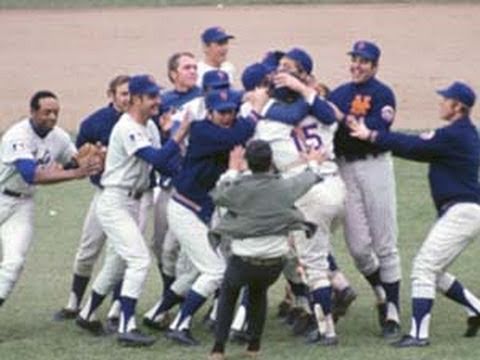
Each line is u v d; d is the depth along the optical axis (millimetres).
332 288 30234
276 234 26531
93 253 31422
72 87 74188
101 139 30969
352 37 89375
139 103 29000
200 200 28781
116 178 29344
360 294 34781
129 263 29062
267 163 26625
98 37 92375
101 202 29500
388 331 29906
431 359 27438
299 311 30188
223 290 27031
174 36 91438
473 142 28500
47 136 30375
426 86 72000
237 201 26438
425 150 28391
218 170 28609
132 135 28891
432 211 45438
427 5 105812
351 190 30359
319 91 30328
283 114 28766
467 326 30156
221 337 27094
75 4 110375
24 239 30156
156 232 31375
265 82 29594
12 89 74188
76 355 28219
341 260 38719
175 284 30062
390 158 30672
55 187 50531
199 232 28719
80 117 64750
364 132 28859
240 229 26359
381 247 30375
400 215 44938
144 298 34406
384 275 30406
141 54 84375
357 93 30031
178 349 28641
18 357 28156
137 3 110125
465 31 91375
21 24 99938
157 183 31031
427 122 61719
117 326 30547
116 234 29234
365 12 102125
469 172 28516
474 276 36562
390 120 29984
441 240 28375
